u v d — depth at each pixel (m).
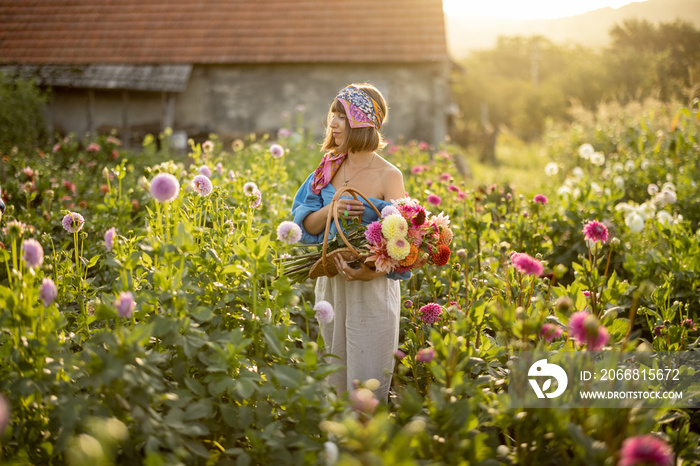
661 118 10.10
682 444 2.18
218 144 7.95
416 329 3.05
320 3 15.60
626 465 1.59
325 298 2.90
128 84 13.98
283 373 2.09
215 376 2.19
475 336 2.86
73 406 1.90
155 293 2.30
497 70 55.31
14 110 11.60
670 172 7.26
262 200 4.53
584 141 11.29
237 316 2.55
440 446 1.92
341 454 1.92
